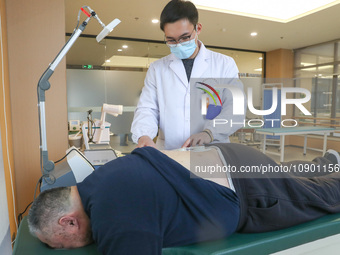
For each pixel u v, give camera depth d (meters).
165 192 0.72
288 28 4.60
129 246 0.60
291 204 0.86
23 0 1.92
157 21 4.26
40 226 0.71
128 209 0.66
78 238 0.74
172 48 1.31
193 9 1.21
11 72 1.92
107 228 0.62
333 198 0.96
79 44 5.02
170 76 1.48
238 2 3.53
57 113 2.05
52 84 2.02
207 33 4.93
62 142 2.07
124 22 4.30
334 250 0.92
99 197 0.68
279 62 6.46
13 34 1.91
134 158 0.81
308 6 3.67
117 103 5.29
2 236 1.28
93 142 2.19
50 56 2.00
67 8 3.68
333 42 5.54
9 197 1.64
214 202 0.76
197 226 0.74
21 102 1.96
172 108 1.47
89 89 5.10
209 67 1.46
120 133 5.25
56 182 1.18
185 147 0.95
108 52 5.21
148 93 1.57
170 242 0.73
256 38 5.34
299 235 0.82
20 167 1.98
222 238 0.77
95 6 3.63
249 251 0.75
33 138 2.00
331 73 5.68
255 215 0.82
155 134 1.49
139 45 5.41
